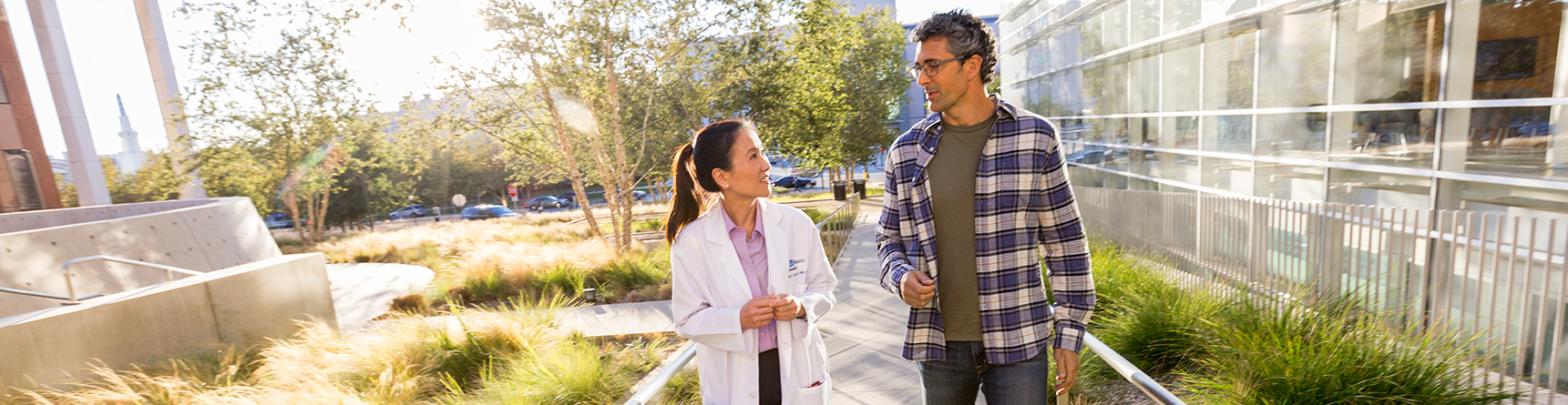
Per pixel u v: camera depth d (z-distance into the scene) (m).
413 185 36.19
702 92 14.17
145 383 4.71
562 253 10.85
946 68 1.60
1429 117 4.75
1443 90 4.61
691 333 1.62
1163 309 4.16
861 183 29.97
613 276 9.84
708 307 1.67
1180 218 6.54
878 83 30.20
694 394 4.25
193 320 6.05
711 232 1.69
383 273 13.48
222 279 6.36
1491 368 3.29
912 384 4.38
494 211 40.69
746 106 14.54
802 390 1.67
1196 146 7.97
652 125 14.95
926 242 1.76
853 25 15.16
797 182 41.81
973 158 1.70
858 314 6.45
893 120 32.22
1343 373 2.95
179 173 20.14
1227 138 7.32
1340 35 5.59
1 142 15.55
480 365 5.36
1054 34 12.88
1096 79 11.04
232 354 5.60
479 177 45.81
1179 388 3.61
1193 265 6.23
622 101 13.77
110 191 24.56
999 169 1.67
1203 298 4.26
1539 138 3.96
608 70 12.52
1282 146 6.39
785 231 1.77
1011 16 15.70
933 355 1.83
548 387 4.50
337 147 21.73
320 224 23.75
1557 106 3.82
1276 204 4.88
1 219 11.39
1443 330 3.18
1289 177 6.32
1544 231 3.47
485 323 5.80
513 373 4.84
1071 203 1.66
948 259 1.76
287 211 28.55
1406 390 2.82
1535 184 3.98
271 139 20.31
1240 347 3.38
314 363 5.04
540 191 53.62
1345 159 5.61
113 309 5.38
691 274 1.68
